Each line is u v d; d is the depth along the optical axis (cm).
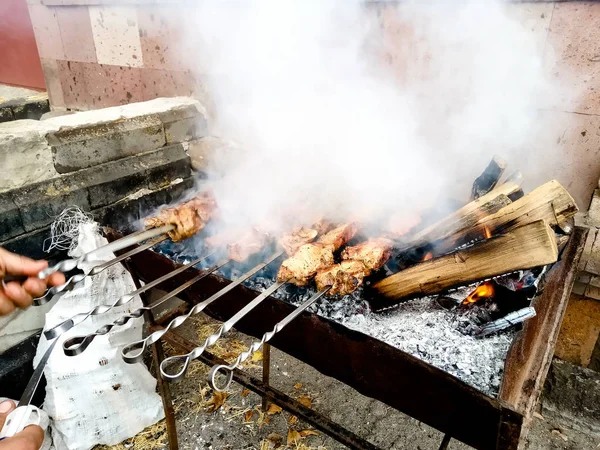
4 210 233
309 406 281
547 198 159
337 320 169
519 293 154
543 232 135
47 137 253
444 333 158
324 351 159
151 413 266
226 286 167
